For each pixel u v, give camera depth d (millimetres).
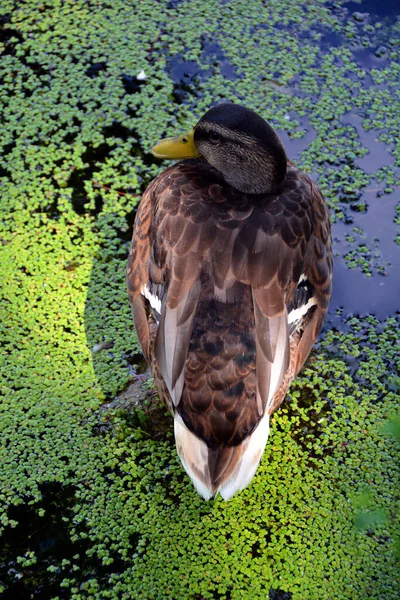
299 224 5094
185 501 5602
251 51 8734
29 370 6266
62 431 5953
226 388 4680
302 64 8641
